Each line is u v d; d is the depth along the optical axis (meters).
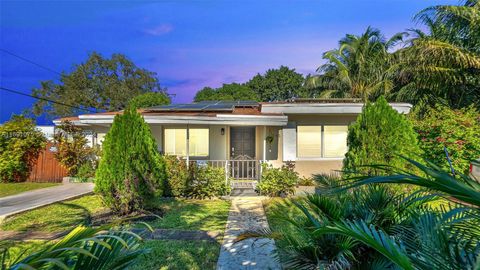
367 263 2.74
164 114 10.45
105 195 6.65
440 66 11.63
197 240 5.09
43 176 11.68
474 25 10.99
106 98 33.44
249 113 10.52
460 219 1.90
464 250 1.77
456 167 8.27
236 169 11.78
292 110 10.15
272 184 8.88
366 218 2.98
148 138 7.03
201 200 8.52
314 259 2.91
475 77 11.64
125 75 35.69
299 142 10.55
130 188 6.52
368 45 20.22
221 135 12.11
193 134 12.09
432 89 12.44
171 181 8.74
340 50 21.14
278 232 3.36
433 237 1.93
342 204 3.24
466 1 11.55
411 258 1.73
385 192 3.29
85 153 11.37
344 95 20.73
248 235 3.30
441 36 12.33
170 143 12.01
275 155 10.88
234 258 4.32
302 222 3.32
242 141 12.38
